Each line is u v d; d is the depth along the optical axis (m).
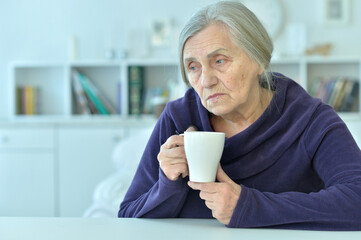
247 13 0.91
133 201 1.03
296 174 0.99
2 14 4.05
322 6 3.82
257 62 0.91
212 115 1.09
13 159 3.59
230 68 0.88
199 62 0.90
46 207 3.58
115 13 3.99
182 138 0.89
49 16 4.03
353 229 0.78
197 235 0.74
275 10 3.85
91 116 3.85
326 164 0.92
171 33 3.87
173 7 3.96
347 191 0.81
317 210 0.79
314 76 3.86
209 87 0.90
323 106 1.00
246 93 0.91
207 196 0.81
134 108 3.83
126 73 3.81
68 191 3.57
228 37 0.88
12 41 4.05
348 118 3.39
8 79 4.05
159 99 3.53
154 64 3.85
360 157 0.89
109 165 3.55
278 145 0.99
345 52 3.84
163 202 0.92
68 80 3.84
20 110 3.95
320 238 0.72
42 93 4.05
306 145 0.98
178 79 3.72
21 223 0.82
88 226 0.79
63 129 3.57
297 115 1.00
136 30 3.97
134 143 2.44
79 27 4.01
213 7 0.89
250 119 1.05
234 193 0.81
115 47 3.94
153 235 0.73
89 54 4.00
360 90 3.64
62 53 4.04
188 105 1.09
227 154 1.02
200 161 0.79
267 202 0.80
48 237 0.72
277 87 1.04
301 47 3.75
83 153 3.56
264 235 0.74
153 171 1.05
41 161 3.58
